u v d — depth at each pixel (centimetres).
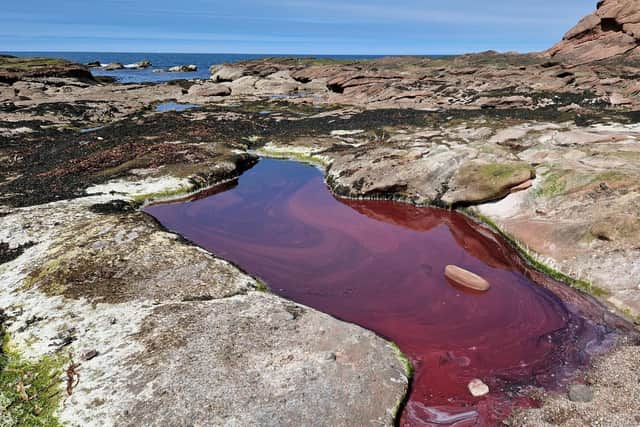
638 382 1269
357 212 2748
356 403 1180
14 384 1256
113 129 4722
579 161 2652
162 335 1397
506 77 7144
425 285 1920
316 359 1310
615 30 7619
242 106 6612
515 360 1442
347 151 3706
